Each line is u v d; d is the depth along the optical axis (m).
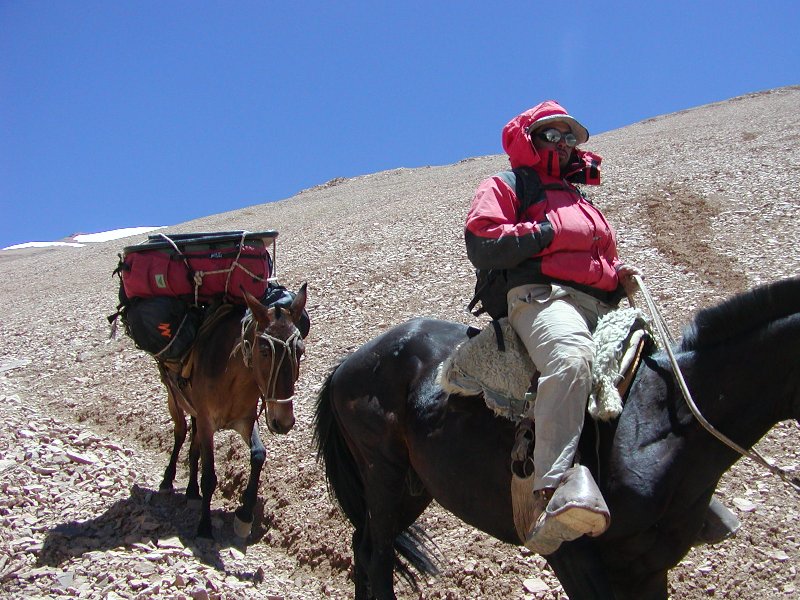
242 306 6.21
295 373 5.61
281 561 5.61
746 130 18.80
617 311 3.57
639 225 11.81
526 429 3.46
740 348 3.32
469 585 4.91
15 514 5.75
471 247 3.55
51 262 24.95
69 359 10.94
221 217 27.98
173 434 7.75
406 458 4.29
